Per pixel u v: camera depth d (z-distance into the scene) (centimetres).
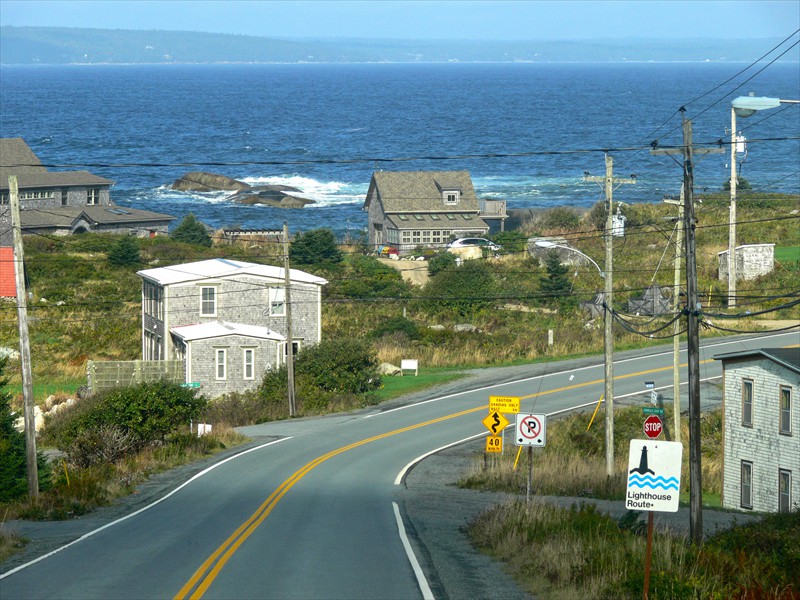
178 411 6284
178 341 8388
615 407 7006
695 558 2714
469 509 4291
